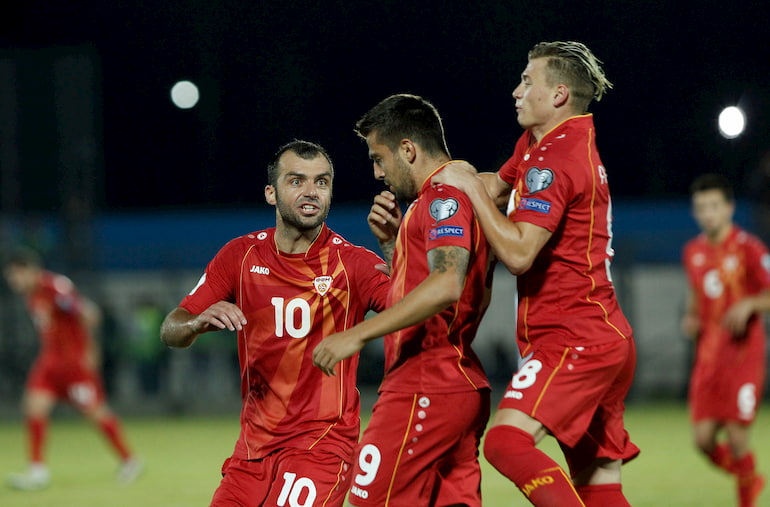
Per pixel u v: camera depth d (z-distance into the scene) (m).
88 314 36.31
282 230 16.89
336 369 16.69
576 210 15.67
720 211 29.23
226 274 17.09
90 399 35.88
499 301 67.81
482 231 15.41
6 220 70.56
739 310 27.12
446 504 15.73
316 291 16.70
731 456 27.97
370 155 16.14
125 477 35.91
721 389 27.95
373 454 15.57
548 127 16.39
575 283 15.78
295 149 16.70
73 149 71.12
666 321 67.81
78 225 70.19
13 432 56.16
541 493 14.76
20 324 70.25
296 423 16.52
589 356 15.59
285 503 16.03
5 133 72.12
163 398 66.56
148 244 72.31
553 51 16.38
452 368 15.39
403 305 14.28
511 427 15.30
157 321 66.25
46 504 30.92
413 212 15.35
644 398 67.69
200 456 42.66
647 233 68.69
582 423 15.75
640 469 35.78
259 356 16.70
